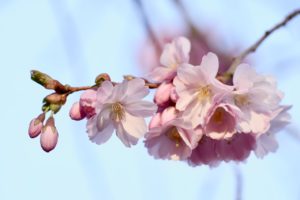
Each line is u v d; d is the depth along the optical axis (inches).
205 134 26.6
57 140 26.0
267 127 26.6
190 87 26.5
